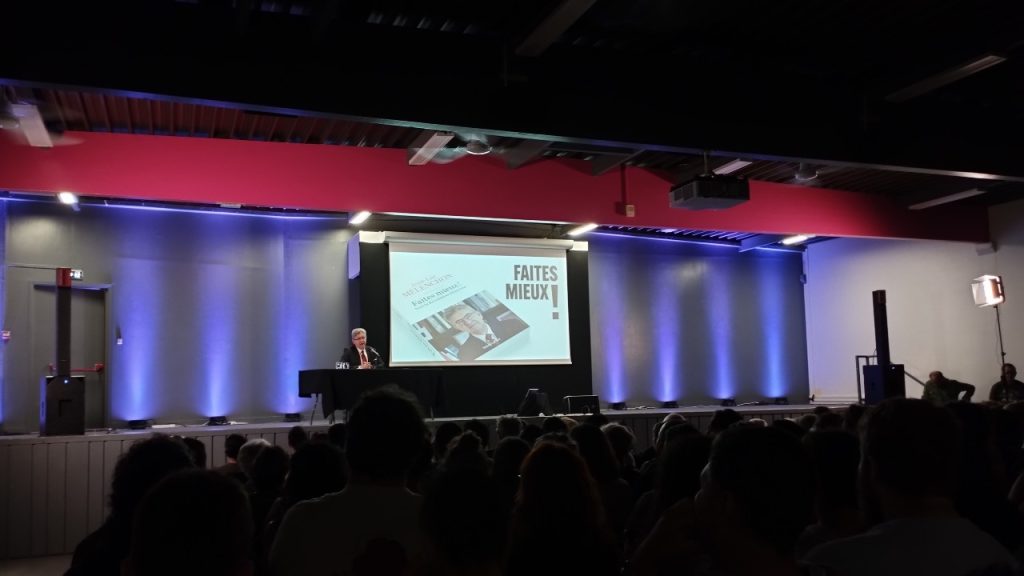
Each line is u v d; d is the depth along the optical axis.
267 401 9.87
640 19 5.29
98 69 4.46
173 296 9.48
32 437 7.40
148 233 9.42
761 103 6.16
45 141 6.74
